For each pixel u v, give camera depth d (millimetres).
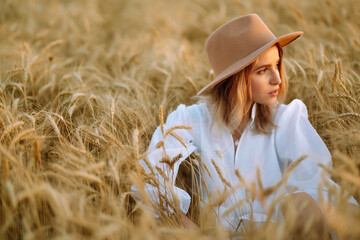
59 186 1428
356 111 1956
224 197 1263
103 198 1294
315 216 1317
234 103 1600
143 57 3559
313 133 1626
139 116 1991
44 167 1635
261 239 1149
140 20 5426
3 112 1716
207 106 1769
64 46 4164
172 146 1671
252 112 1638
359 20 3477
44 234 1335
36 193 1221
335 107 2129
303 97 2375
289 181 1554
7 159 1295
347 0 3824
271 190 1115
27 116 1693
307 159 1562
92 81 2742
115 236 1212
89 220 1204
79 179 1451
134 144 1367
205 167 1489
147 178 1452
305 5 4129
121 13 5938
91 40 4328
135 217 1479
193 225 1476
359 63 2555
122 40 4406
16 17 4996
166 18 5156
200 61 3367
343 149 1830
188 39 4754
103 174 1459
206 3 5719
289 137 1626
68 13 5309
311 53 2721
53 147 1749
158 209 1473
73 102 2070
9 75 2301
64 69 2896
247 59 1473
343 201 1081
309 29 3545
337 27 3502
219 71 1645
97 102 2117
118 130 1929
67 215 1051
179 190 1583
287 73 2543
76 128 1786
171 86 2512
